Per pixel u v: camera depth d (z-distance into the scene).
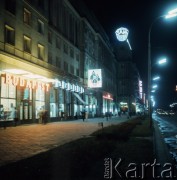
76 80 62.22
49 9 50.44
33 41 41.19
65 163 8.64
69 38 60.59
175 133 27.91
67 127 31.80
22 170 7.69
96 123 41.72
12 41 35.62
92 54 78.88
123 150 12.81
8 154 12.59
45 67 44.62
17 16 36.62
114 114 111.69
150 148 13.50
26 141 17.77
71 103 59.06
